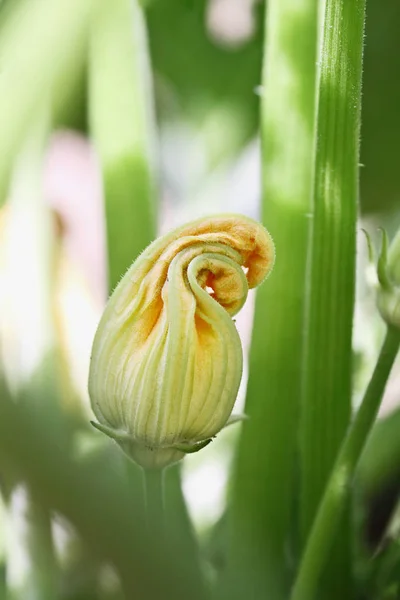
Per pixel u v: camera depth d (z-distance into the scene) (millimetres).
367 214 939
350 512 616
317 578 575
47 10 558
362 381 706
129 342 531
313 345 596
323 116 568
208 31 936
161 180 946
